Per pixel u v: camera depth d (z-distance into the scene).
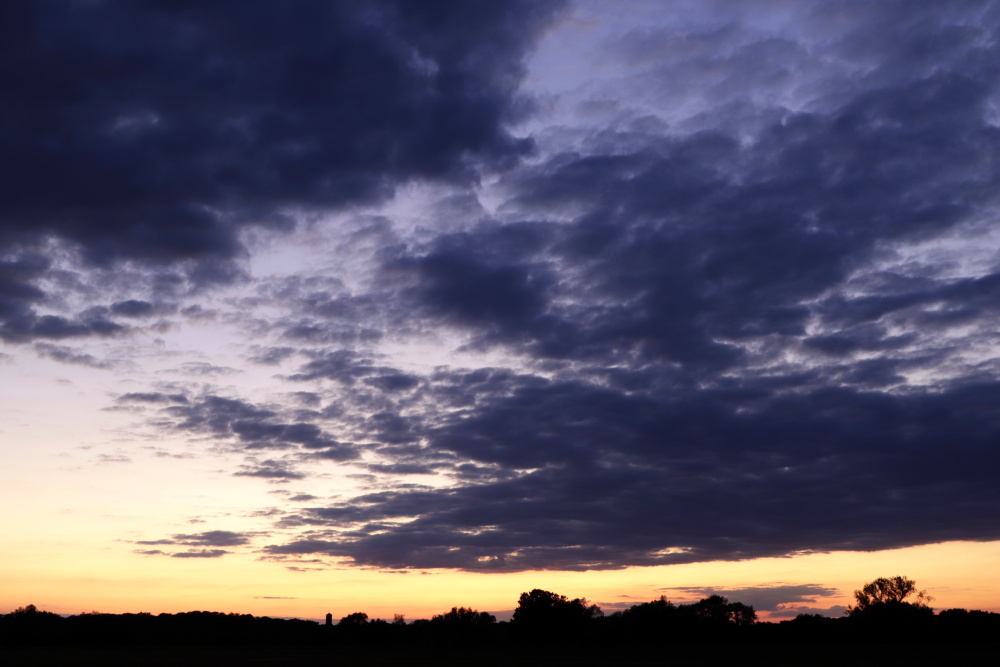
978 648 135.62
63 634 199.38
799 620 168.00
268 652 156.50
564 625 176.62
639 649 154.25
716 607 171.25
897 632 157.50
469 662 107.00
